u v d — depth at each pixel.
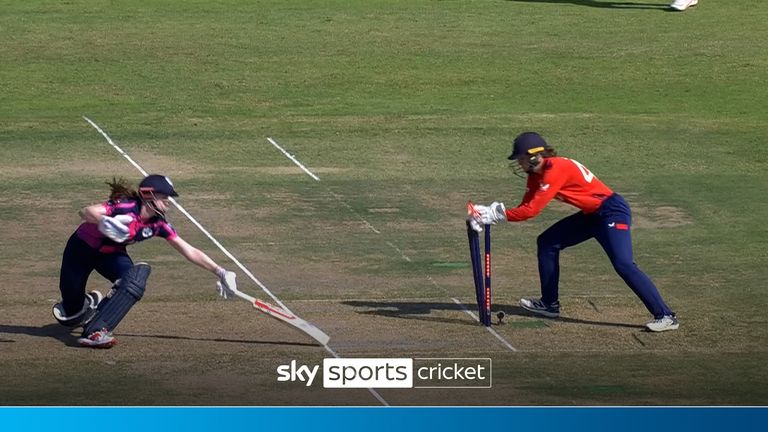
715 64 91.12
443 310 41.00
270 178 60.91
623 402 32.34
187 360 35.47
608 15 108.94
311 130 72.00
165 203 35.78
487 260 39.03
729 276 45.75
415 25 103.75
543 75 87.31
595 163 64.94
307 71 87.62
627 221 38.78
